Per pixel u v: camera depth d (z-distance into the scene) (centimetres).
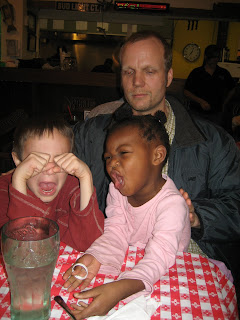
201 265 83
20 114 309
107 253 83
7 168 284
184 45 633
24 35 541
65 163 88
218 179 134
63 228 103
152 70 124
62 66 399
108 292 65
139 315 61
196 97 379
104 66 427
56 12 587
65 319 61
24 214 84
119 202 104
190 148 131
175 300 69
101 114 145
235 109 393
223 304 68
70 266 78
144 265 75
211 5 575
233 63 579
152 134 90
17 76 336
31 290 59
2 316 62
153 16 594
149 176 91
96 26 600
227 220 120
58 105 354
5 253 59
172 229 86
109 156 88
